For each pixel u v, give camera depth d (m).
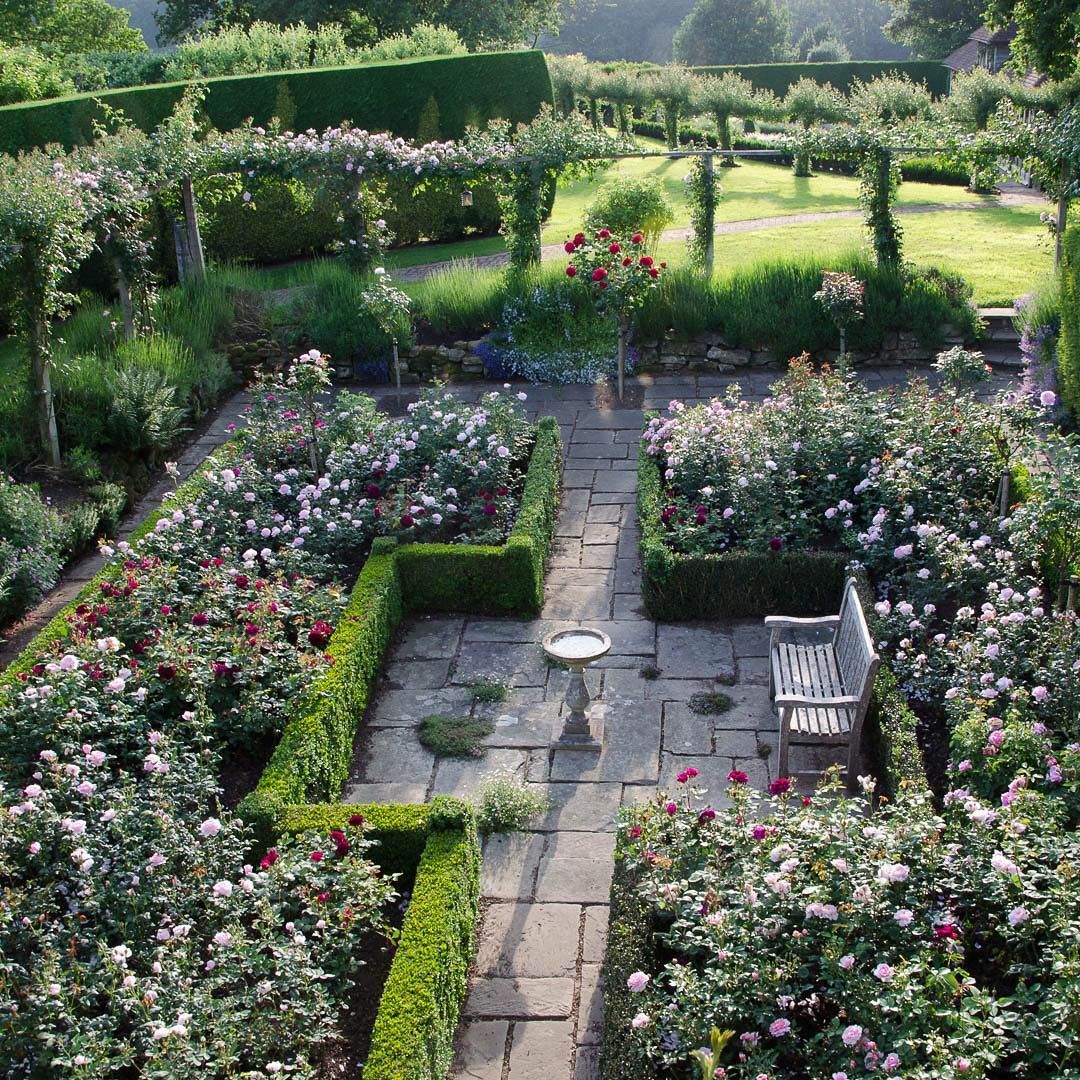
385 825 5.13
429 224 18.64
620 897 4.71
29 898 4.49
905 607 6.42
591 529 8.95
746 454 8.26
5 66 19.88
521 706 6.80
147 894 4.61
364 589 7.34
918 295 11.99
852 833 4.33
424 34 24.98
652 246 14.51
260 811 5.21
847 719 5.87
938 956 4.01
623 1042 3.95
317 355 9.47
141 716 5.83
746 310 12.03
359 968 4.74
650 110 34.25
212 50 22.78
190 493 8.59
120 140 12.47
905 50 83.94
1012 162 12.70
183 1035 3.80
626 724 6.57
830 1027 3.75
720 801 5.87
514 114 20.38
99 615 6.66
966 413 8.27
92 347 11.55
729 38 64.25
